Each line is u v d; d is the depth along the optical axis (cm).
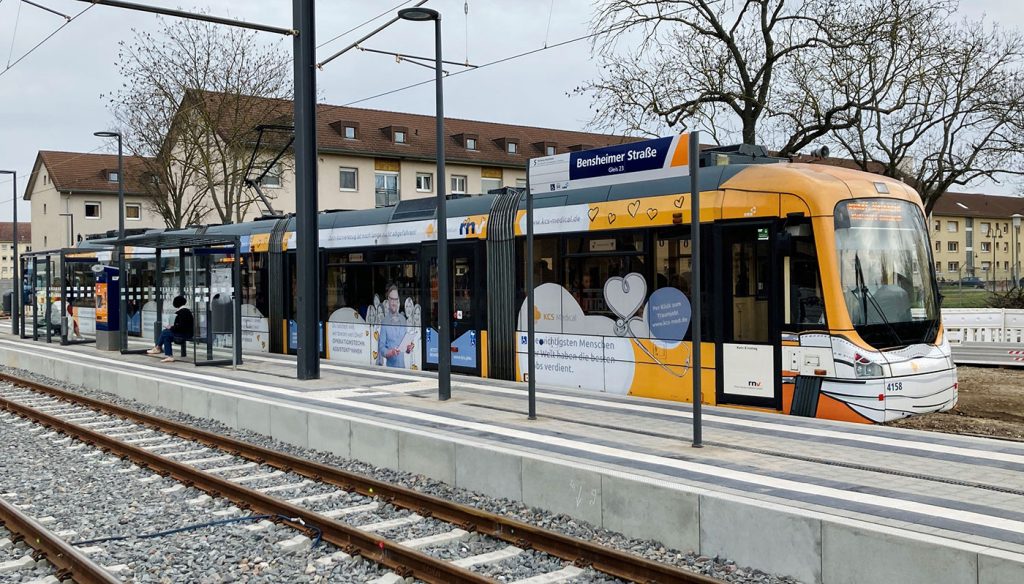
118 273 2412
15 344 2728
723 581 612
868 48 2189
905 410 1091
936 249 8019
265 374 1683
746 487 729
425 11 1311
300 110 1600
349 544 724
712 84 2317
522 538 725
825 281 1084
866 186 1147
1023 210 8662
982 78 2462
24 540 757
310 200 1598
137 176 4509
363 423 1067
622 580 641
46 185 6197
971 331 2092
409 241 1705
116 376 1739
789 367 1115
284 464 1044
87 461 1117
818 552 617
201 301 1884
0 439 1277
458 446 927
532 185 1114
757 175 1153
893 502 679
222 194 4662
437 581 644
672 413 1136
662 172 960
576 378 1384
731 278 1172
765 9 2245
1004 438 962
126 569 682
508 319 1498
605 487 768
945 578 552
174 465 1010
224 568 686
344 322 1895
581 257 1369
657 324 1257
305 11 1614
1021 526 607
